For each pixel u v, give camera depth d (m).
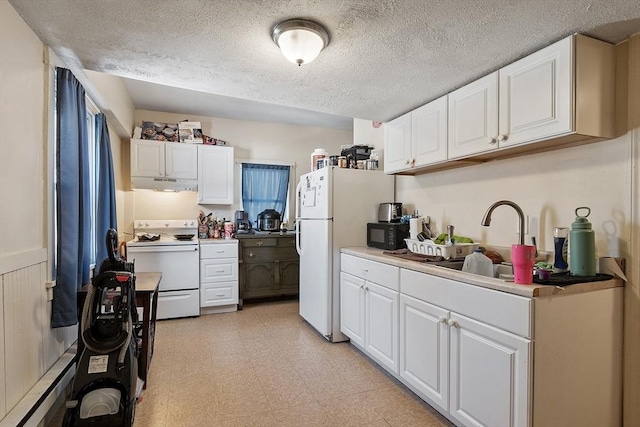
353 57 1.92
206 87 2.40
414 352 2.12
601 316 1.60
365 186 3.26
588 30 1.61
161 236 4.23
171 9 1.50
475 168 2.50
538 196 2.05
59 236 1.94
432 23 1.58
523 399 1.45
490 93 2.01
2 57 1.45
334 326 3.12
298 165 5.27
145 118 4.49
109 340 1.76
